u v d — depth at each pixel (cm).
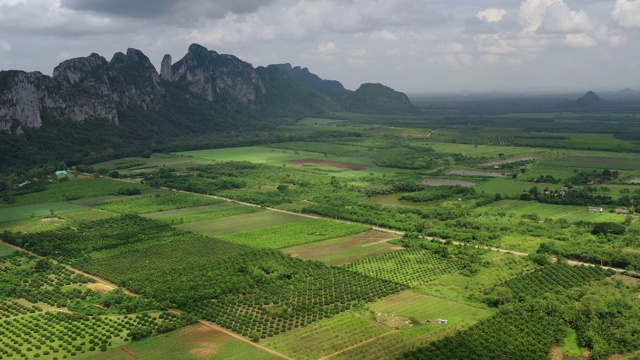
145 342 18175
